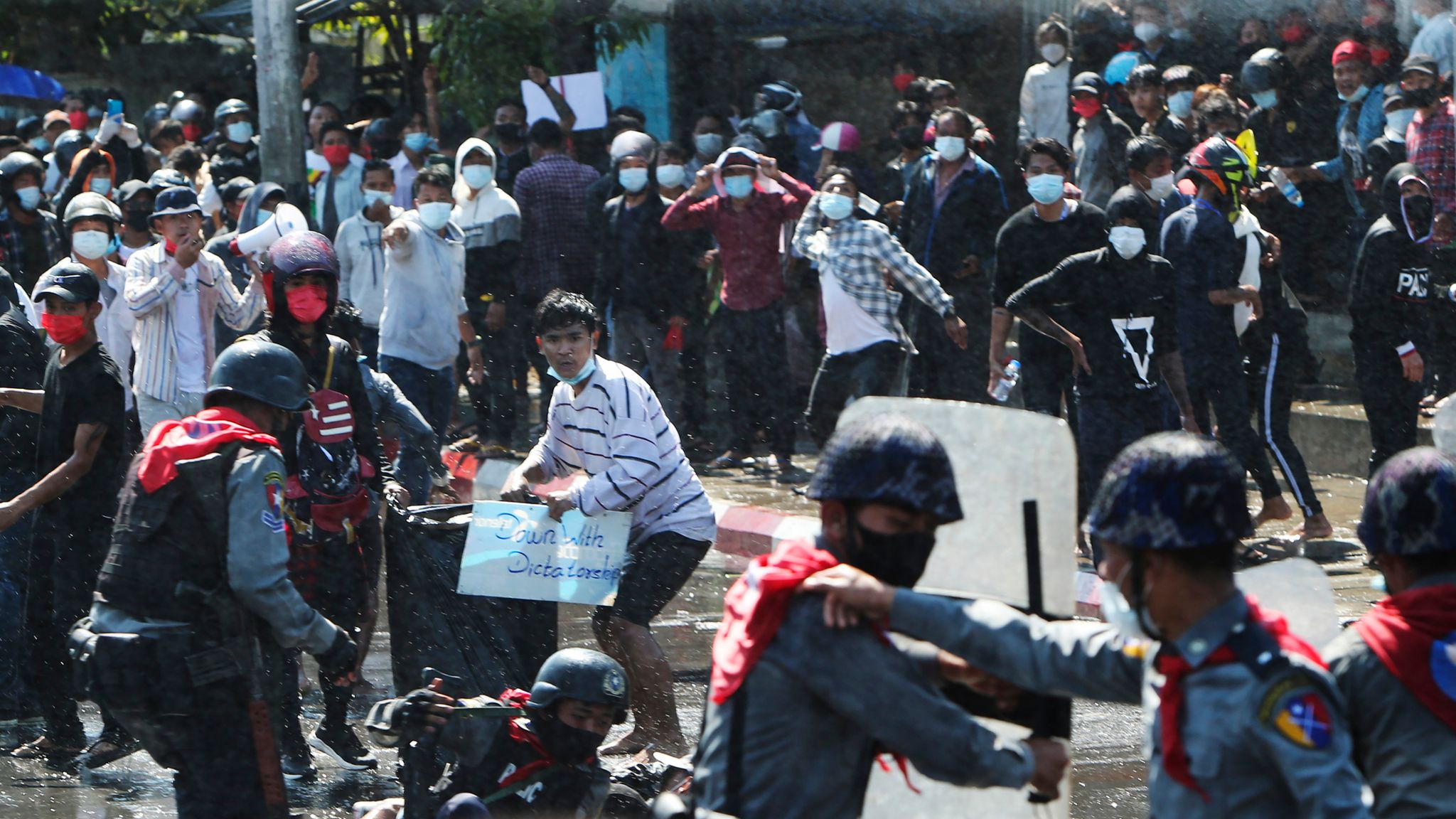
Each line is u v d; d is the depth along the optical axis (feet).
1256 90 94.38
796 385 100.48
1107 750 50.62
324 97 154.92
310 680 60.08
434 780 39.06
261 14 102.22
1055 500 25.23
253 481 37.37
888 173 99.14
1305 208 96.27
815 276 98.07
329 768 51.39
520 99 122.21
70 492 51.16
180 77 170.50
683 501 49.19
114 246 87.76
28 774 50.78
